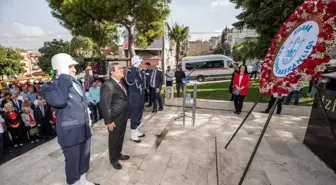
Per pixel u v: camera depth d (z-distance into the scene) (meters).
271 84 2.25
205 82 13.48
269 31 6.62
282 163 2.59
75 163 1.95
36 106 4.98
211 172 2.42
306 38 2.03
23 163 2.72
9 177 2.38
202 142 3.31
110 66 2.50
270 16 6.29
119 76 2.50
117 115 2.45
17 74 28.59
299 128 3.93
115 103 2.43
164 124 4.29
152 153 2.93
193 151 2.98
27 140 4.85
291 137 3.47
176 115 5.01
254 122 4.34
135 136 3.33
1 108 4.71
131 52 10.07
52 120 5.05
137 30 10.96
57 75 1.84
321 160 2.66
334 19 1.69
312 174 2.34
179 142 3.31
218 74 14.40
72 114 1.85
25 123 4.77
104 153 2.98
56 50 21.78
